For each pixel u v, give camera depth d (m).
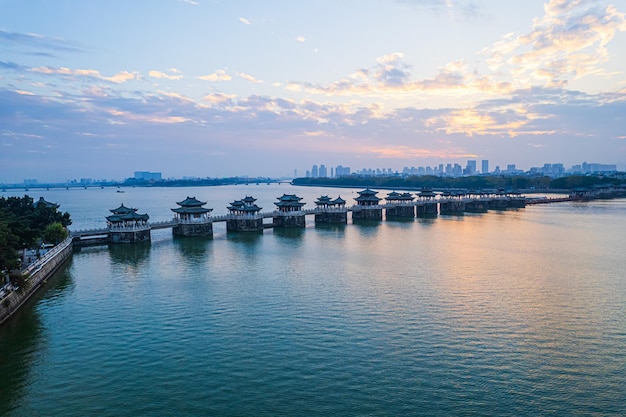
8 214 80.06
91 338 50.41
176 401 37.41
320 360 44.44
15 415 35.66
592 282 72.88
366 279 75.25
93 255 97.75
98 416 35.44
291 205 150.12
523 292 67.06
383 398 37.62
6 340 50.06
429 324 53.72
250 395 38.22
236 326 53.47
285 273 79.81
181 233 124.06
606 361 44.19
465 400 37.25
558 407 36.34
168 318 56.34
